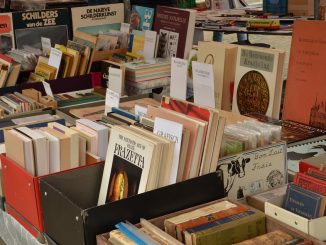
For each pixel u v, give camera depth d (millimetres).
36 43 3643
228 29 4137
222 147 1809
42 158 1829
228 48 2633
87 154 1926
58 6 3939
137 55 3557
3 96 3012
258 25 4078
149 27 3623
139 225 1488
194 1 4945
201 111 1706
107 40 3643
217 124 1671
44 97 3031
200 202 1647
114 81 3135
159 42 3486
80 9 3730
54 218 1641
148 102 2891
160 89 3389
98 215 1469
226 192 1809
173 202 1592
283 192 1759
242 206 1569
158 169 1600
